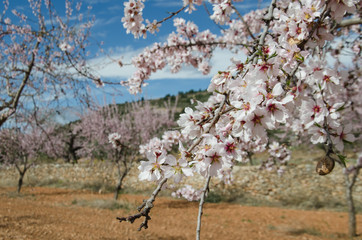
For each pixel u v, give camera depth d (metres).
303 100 1.55
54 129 17.03
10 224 7.04
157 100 39.50
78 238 6.31
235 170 14.80
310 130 1.65
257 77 1.32
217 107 1.56
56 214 9.02
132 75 3.94
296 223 9.17
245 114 1.22
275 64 1.33
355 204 11.55
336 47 3.85
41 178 18.05
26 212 8.87
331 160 1.32
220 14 2.21
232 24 4.99
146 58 3.85
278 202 12.53
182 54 4.21
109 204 10.96
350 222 7.75
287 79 1.45
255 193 13.53
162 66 4.00
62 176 18.00
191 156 1.35
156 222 8.86
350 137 1.59
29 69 5.34
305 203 11.96
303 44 1.48
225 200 13.01
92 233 6.84
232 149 1.33
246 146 4.65
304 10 1.47
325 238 7.57
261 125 1.23
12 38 5.45
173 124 16.84
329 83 1.56
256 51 1.45
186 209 11.25
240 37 5.04
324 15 1.44
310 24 1.49
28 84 5.44
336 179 13.34
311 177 13.75
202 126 1.50
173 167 1.30
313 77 1.56
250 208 11.70
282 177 13.91
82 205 11.17
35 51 5.20
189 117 1.54
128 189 15.30
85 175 17.44
